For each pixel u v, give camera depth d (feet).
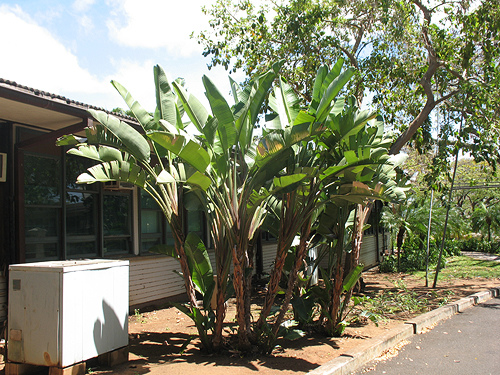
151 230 30.89
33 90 17.29
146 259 29.35
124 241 28.58
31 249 22.41
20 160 21.79
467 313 29.27
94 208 26.40
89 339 14.98
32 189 22.61
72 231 24.89
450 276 47.11
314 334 21.83
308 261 26.76
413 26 41.22
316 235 23.99
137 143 16.89
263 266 40.96
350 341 20.47
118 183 26.55
